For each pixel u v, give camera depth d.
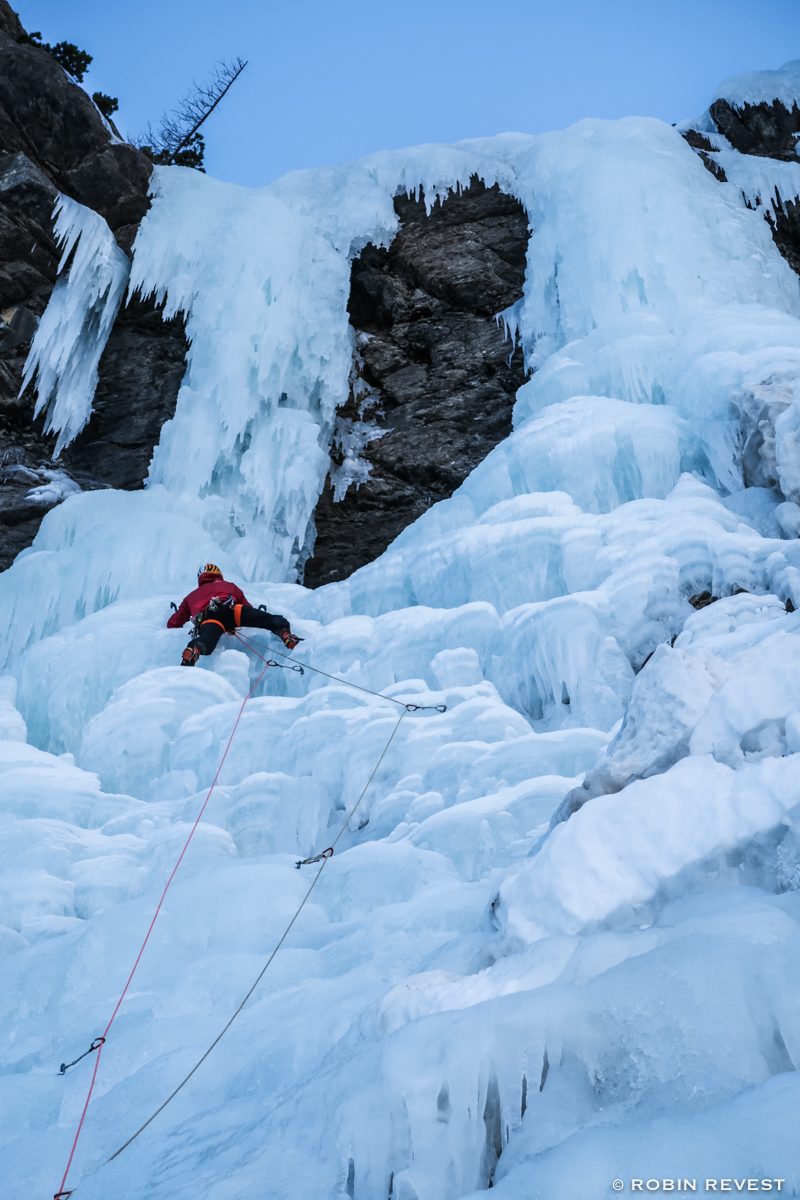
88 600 9.34
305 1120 2.10
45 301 11.34
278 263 11.54
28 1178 2.46
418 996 2.27
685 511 7.49
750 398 7.84
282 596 9.66
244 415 11.01
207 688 7.52
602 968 1.93
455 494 9.72
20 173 11.01
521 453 9.09
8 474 10.87
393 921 3.68
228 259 11.61
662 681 2.88
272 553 10.59
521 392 10.76
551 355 11.33
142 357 11.76
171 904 4.31
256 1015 3.16
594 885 2.28
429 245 12.44
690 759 2.43
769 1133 1.28
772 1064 1.55
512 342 11.98
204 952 4.08
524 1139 1.62
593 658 6.51
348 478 11.66
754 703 2.51
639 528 7.44
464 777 5.37
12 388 11.08
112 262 11.65
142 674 7.66
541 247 11.99
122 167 11.76
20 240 11.05
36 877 5.06
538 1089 1.74
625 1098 1.65
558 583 7.70
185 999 3.47
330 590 9.12
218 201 12.28
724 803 2.19
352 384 12.19
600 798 2.45
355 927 3.85
